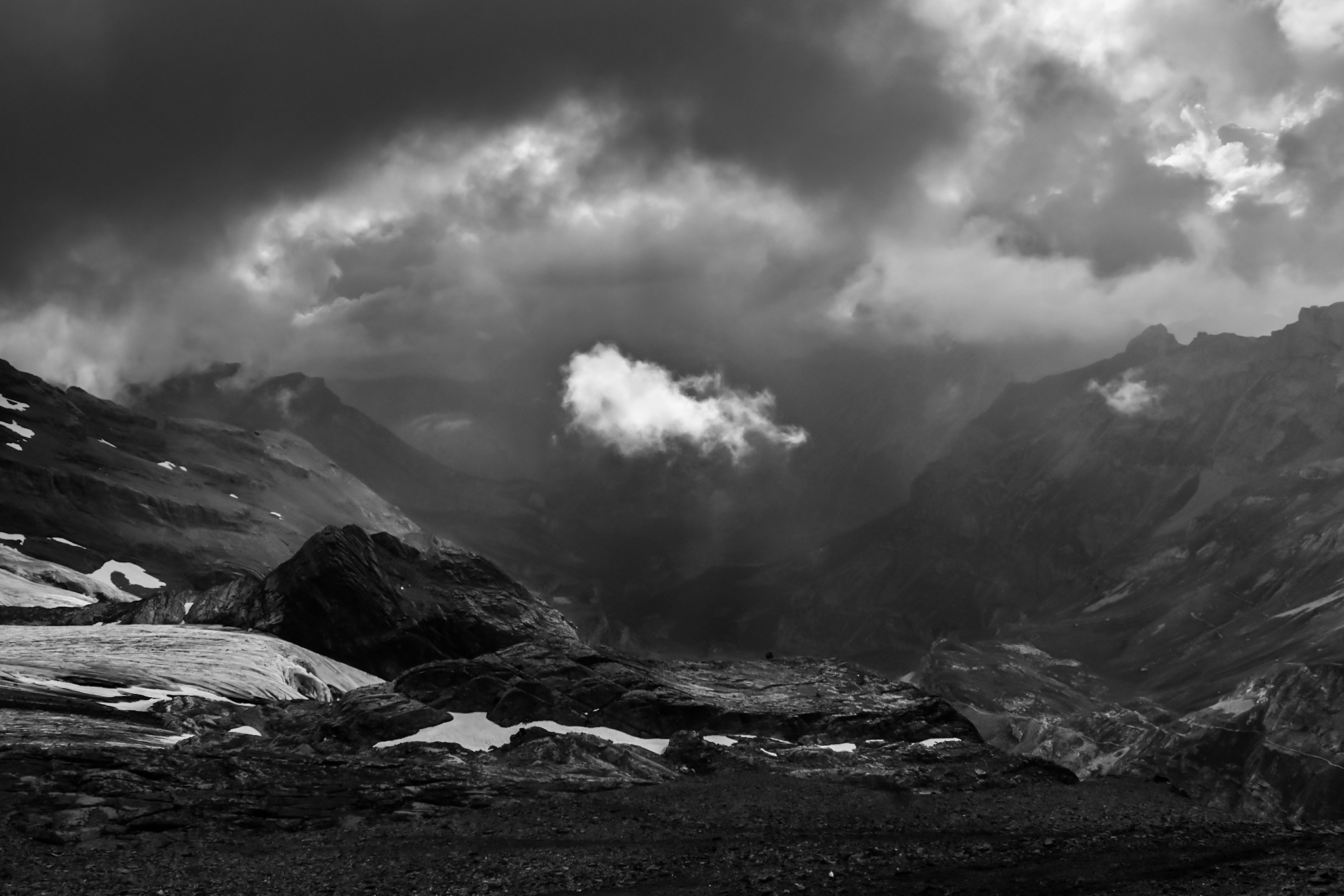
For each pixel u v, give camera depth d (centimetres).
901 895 3114
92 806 4684
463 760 5856
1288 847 3638
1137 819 4450
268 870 3859
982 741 6888
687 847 4003
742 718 6719
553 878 3556
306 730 6588
